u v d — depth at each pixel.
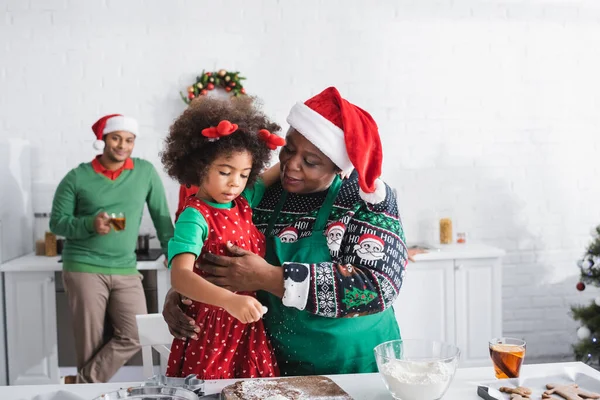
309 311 1.47
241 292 1.61
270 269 1.45
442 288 3.81
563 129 4.24
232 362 1.60
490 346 1.56
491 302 3.84
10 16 3.92
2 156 3.66
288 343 1.60
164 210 3.70
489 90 4.18
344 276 1.47
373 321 1.63
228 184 1.50
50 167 4.02
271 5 4.03
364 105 4.12
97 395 1.50
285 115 4.09
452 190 4.21
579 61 4.22
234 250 1.48
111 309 3.55
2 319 3.67
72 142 4.01
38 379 3.69
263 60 4.05
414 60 4.12
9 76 3.95
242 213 1.60
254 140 1.50
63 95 3.98
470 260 3.81
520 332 4.30
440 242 4.07
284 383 1.46
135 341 3.54
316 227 1.61
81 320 3.47
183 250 1.44
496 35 4.16
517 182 4.24
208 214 1.53
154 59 4.00
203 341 1.56
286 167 1.58
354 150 1.50
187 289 1.40
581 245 4.30
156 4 3.98
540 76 4.20
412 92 4.14
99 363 3.47
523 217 4.26
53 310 3.67
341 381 1.54
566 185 4.27
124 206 3.53
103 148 3.54
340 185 1.64
